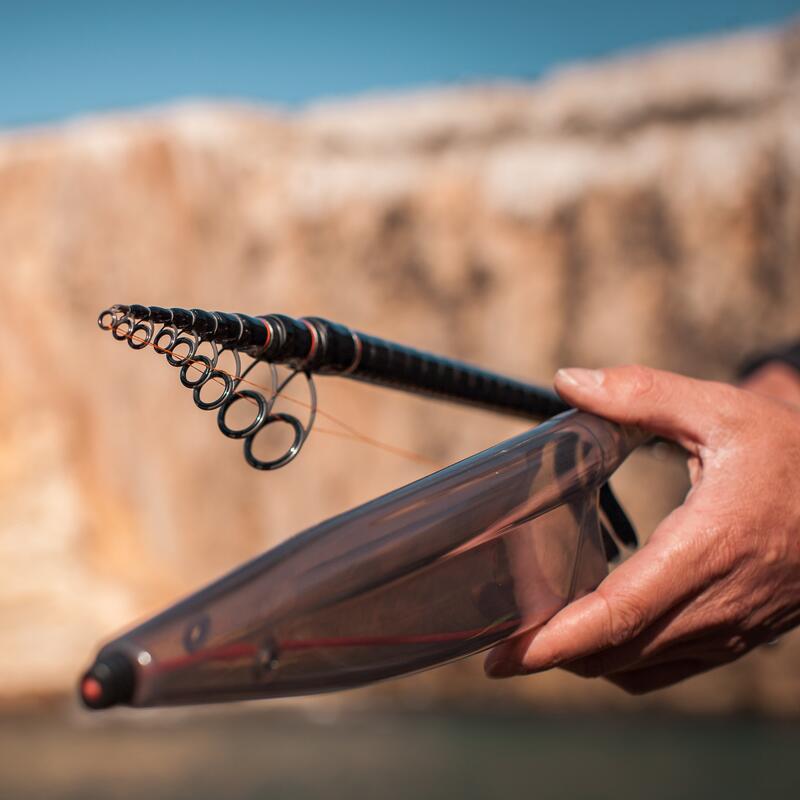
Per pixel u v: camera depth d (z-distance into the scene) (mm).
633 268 6480
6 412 7461
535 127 6906
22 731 5859
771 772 4707
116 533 7320
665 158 6426
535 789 4355
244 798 4145
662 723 6148
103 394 7430
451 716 6402
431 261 6777
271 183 7035
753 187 6199
